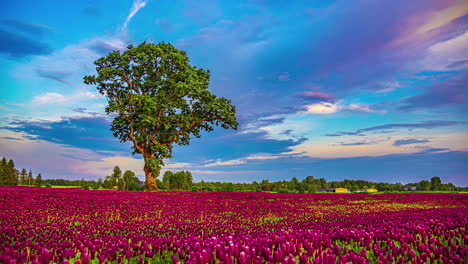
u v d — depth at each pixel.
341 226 11.35
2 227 9.85
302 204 26.86
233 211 19.41
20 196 21.47
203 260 4.75
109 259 5.85
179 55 42.84
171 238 7.55
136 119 41.97
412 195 43.47
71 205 18.30
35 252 6.08
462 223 9.92
